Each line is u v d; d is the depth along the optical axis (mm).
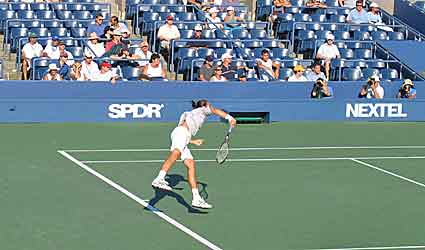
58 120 32125
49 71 32469
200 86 33312
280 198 22969
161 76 34031
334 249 18828
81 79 32906
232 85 33656
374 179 25469
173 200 22344
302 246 18953
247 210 21703
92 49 34906
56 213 20891
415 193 23969
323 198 23125
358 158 28297
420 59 40094
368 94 35156
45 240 18828
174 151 20875
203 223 20438
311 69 35844
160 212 21203
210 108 21594
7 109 31625
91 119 32406
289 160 27641
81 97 32344
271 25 40625
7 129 30719
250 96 33875
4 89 31609
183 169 25859
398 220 21250
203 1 41312
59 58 33875
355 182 25031
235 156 27906
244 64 35562
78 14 38406
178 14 39375
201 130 31844
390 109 34969
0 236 19031
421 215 21766
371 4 42406
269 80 35219
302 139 31016
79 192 22828
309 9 42062
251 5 42312
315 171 26250
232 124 21672
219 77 34219
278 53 37844
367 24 41000
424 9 45594
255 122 33812
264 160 27500
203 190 23484
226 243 18984
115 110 32562
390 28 41594
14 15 37625
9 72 35469
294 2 42719
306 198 23078
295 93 34438
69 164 26000
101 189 23203
